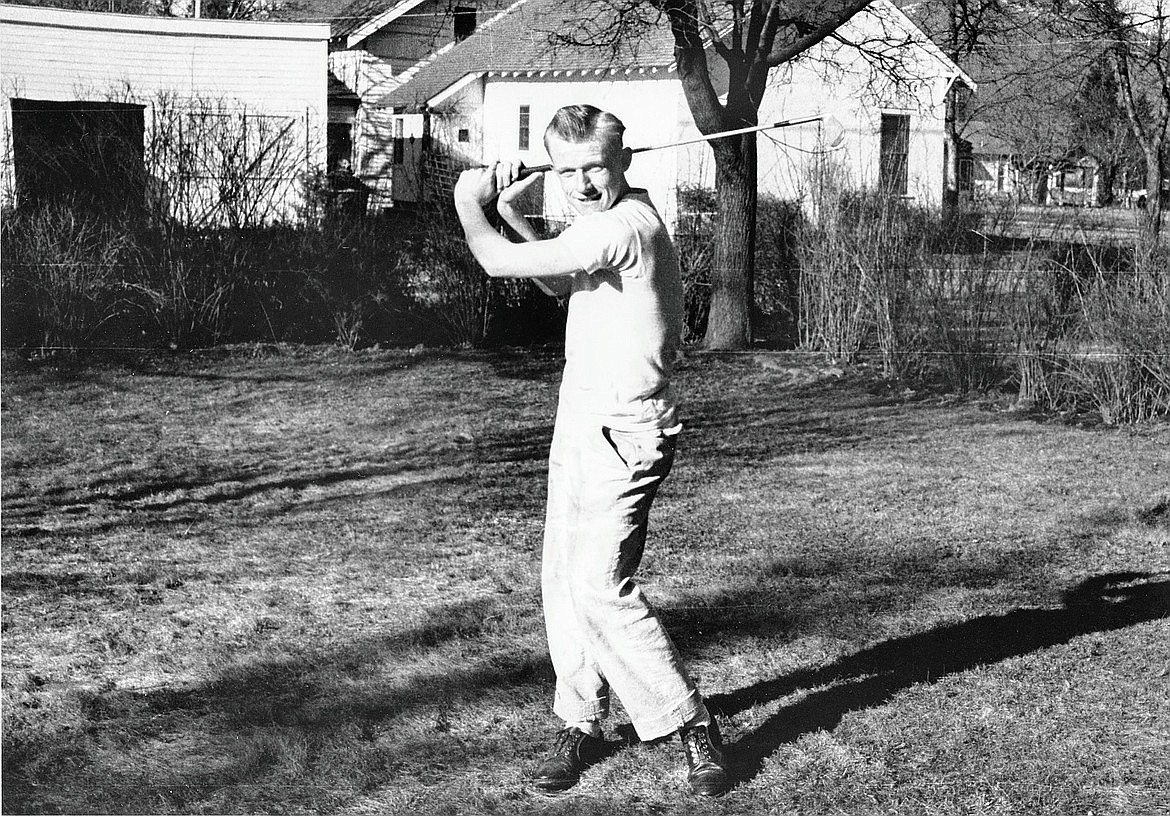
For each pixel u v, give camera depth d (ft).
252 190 46.68
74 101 60.70
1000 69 75.72
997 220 41.29
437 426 33.55
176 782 12.81
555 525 12.98
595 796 12.69
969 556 21.49
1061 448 31.86
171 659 16.25
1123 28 56.75
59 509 24.41
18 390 37.09
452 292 47.73
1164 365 35.40
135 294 44.21
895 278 42.01
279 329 46.88
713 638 17.25
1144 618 18.06
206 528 23.16
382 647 16.76
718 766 12.69
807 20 60.13
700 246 52.11
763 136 73.77
